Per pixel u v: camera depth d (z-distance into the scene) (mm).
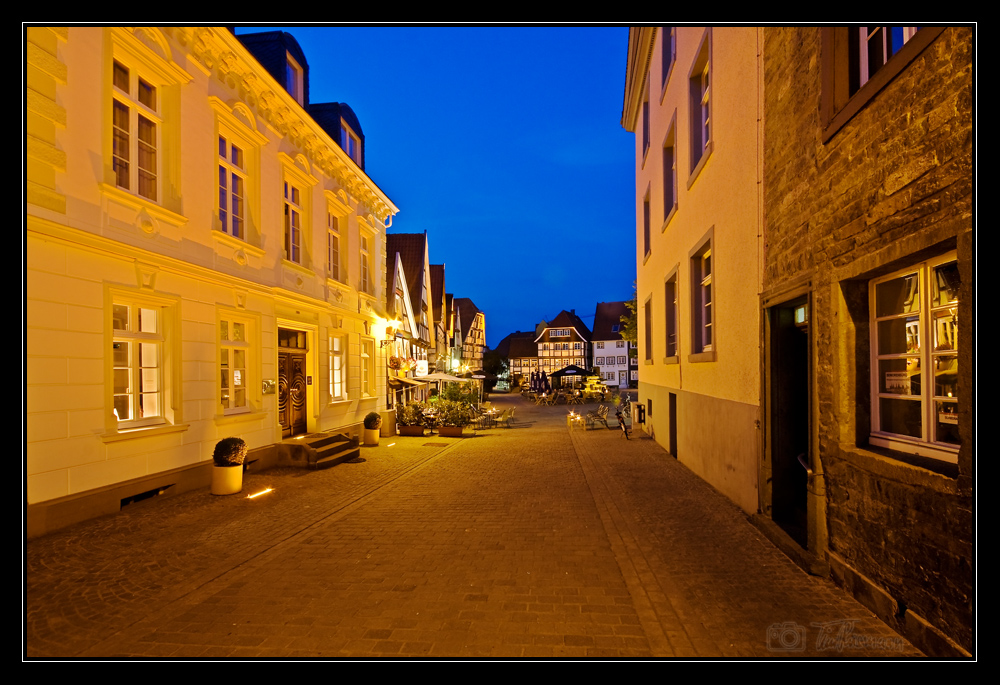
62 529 5914
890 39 3920
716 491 7914
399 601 4172
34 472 5629
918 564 3287
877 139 3754
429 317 35562
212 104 8781
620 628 3666
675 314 12203
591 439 15305
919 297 3611
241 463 8156
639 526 6145
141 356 7473
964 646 2881
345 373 14328
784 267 5457
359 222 15250
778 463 5914
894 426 3969
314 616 3916
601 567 4879
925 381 3547
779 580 4434
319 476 9641
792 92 5262
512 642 3490
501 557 5207
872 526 3816
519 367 68188
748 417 6547
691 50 9477
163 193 7781
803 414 5895
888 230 3619
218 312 8828
